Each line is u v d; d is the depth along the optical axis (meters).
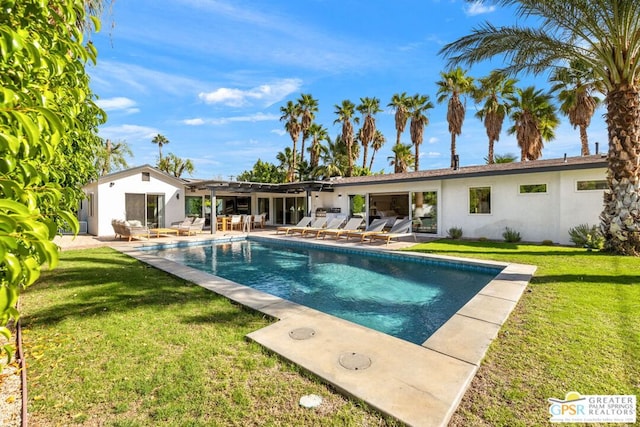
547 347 3.56
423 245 11.79
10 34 1.18
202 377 3.07
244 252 12.57
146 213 17.06
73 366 3.27
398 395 2.71
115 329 4.19
